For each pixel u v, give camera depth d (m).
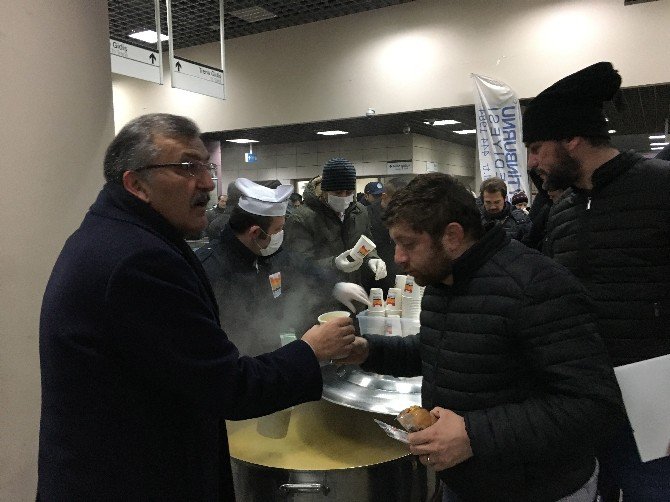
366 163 9.01
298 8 6.51
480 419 1.00
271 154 9.95
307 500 1.49
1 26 1.62
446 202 1.05
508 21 5.69
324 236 2.80
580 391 0.95
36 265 1.75
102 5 1.99
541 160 1.50
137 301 0.90
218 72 5.17
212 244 1.94
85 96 1.90
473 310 1.06
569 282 1.00
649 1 5.00
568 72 5.41
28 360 1.74
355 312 2.14
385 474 1.51
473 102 5.93
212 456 1.09
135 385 0.96
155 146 0.99
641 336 1.43
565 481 1.09
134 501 0.97
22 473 1.75
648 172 1.42
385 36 6.43
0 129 1.64
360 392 1.60
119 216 0.99
